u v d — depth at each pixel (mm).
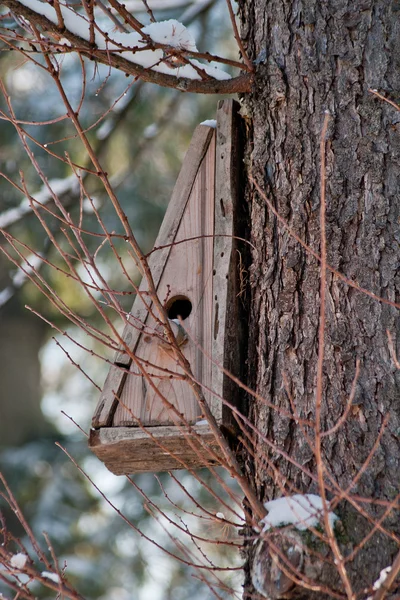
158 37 5582
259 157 5750
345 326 5141
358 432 4898
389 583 4027
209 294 5863
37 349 18828
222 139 6098
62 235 14234
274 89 5746
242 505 5336
